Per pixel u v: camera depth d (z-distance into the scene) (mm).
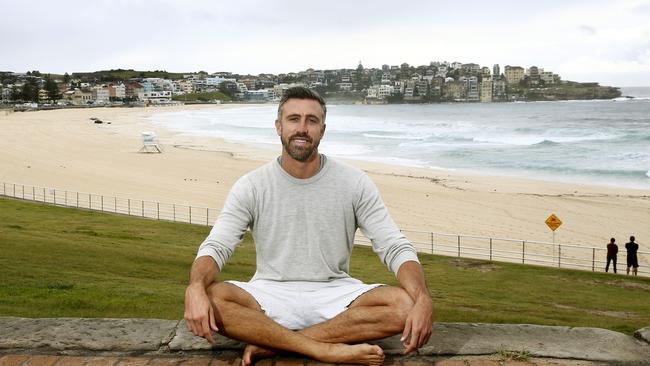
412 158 56156
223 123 120375
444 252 22781
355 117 152625
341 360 3195
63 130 96125
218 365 3346
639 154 54875
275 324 3250
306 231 3566
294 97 3465
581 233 27938
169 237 21359
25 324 3924
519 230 28391
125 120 135750
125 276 13359
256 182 3611
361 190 3627
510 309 12773
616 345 3609
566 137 74125
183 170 48594
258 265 3691
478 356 3461
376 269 17766
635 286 17469
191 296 3197
